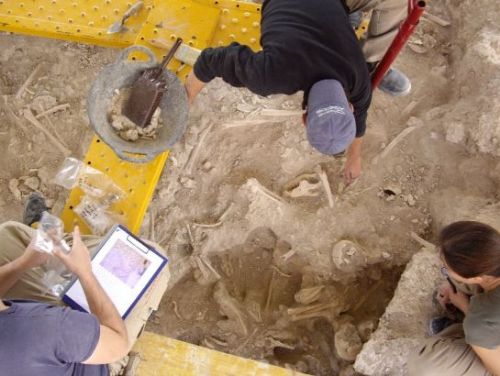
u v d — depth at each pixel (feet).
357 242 12.60
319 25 8.89
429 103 13.56
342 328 12.34
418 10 8.59
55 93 14.30
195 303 13.34
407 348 11.52
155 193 13.24
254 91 9.31
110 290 9.84
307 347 12.88
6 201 13.83
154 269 10.05
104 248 10.02
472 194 12.48
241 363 11.44
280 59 8.76
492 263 9.09
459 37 13.74
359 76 9.07
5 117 14.39
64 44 14.40
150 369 11.36
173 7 12.23
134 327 10.13
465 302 10.97
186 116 11.02
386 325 11.83
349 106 8.99
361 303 12.89
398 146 13.11
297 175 13.32
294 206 13.03
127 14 12.46
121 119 10.89
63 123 14.15
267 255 13.62
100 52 14.32
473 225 9.36
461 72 13.32
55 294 9.96
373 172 13.01
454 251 9.29
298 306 12.85
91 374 9.13
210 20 12.18
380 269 12.88
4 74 14.56
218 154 13.43
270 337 12.85
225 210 13.15
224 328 13.02
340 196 12.97
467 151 12.78
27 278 10.04
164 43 11.98
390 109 13.46
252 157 13.43
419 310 11.76
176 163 13.26
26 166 14.02
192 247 13.28
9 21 12.85
